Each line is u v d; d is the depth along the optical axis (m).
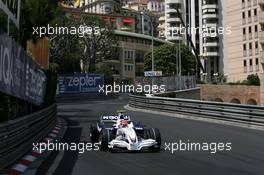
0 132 9.83
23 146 12.67
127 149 14.05
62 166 11.17
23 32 22.09
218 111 24.59
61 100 55.28
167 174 10.00
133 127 14.33
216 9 120.62
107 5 159.00
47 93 21.42
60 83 61.69
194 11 128.50
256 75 83.38
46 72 22.02
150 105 34.03
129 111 34.69
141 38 127.56
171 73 101.25
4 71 11.55
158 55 102.31
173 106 29.97
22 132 12.45
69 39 71.06
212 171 10.38
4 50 11.48
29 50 21.91
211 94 72.00
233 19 101.38
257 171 10.39
